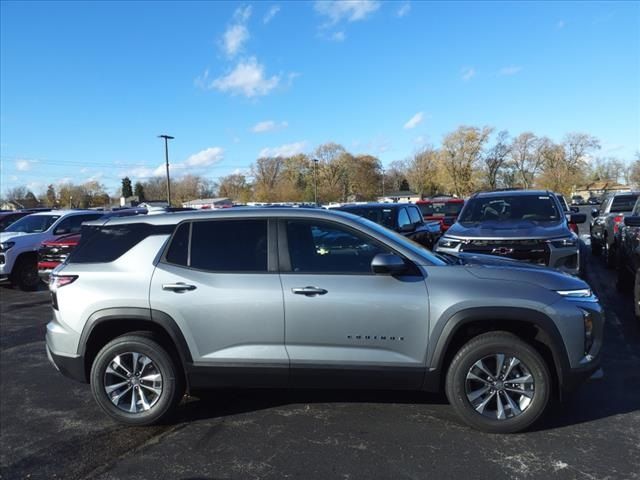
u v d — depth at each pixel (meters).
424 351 3.67
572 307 3.62
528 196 8.47
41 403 4.65
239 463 3.43
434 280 3.72
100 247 4.16
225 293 3.81
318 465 3.36
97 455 3.62
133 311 3.88
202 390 4.73
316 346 3.77
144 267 3.98
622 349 5.62
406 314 3.67
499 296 3.60
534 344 3.77
